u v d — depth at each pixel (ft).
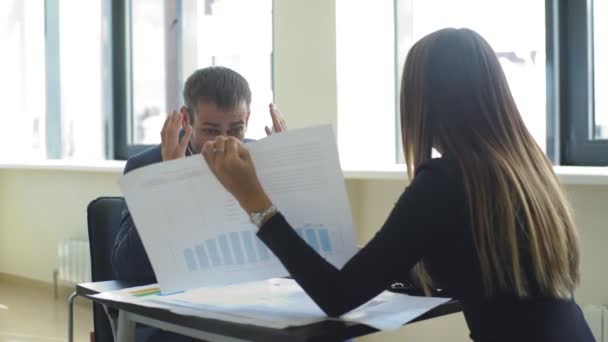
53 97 15.80
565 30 9.09
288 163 3.51
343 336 3.22
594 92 8.95
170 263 3.75
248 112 5.50
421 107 3.67
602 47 8.84
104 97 15.33
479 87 3.59
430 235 3.34
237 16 12.39
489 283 3.35
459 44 3.66
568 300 3.50
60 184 15.05
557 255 3.40
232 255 3.75
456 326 8.80
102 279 5.66
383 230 3.38
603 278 7.83
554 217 3.44
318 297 3.36
